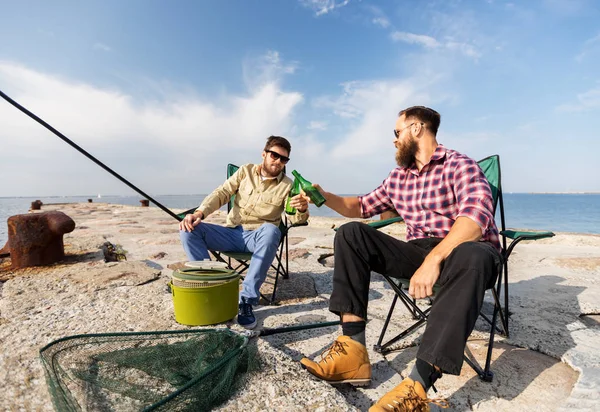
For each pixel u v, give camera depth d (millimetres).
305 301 2986
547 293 3211
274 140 2877
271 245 2535
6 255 4266
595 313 2730
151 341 1926
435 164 2035
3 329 2156
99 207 18766
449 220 2020
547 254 5059
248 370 1706
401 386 1434
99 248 4691
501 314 2246
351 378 1726
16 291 2910
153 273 3502
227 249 2912
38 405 1466
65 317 2369
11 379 1621
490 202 1720
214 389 1481
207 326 2236
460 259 1441
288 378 1678
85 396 1457
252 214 2926
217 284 2223
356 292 1739
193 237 2799
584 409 1562
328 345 2180
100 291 2953
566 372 1915
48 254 3850
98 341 1830
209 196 2910
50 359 1621
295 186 2781
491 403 1655
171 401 1373
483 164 2471
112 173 2527
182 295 2199
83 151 2383
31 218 3729
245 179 2996
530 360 2045
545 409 1602
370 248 1779
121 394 1466
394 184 2246
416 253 1864
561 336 2297
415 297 1543
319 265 4238
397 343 2199
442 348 1354
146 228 7949
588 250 5434
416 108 2111
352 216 2477
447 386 1799
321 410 1467
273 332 2205
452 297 1408
